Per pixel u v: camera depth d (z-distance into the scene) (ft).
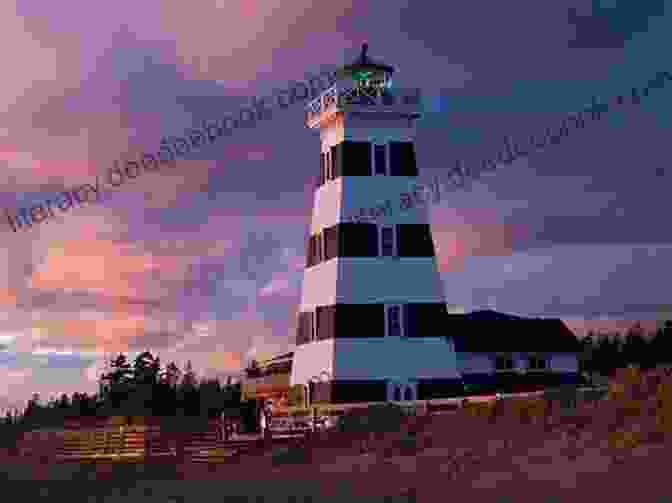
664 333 323.78
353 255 192.34
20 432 223.30
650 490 85.66
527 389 225.76
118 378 355.77
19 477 156.25
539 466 102.53
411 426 143.23
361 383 187.32
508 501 91.35
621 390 121.70
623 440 102.53
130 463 166.09
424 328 192.85
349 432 150.92
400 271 193.77
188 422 195.00
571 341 237.45
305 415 175.52
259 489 120.88
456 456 116.88
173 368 359.87
